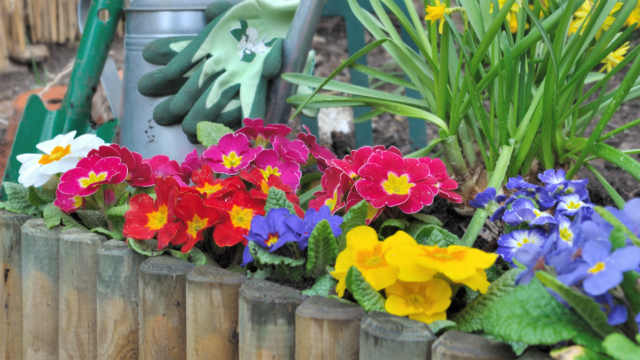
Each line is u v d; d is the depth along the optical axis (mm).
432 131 2482
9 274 1421
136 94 1545
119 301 1177
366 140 2010
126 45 1563
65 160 1280
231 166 1209
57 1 4363
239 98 1495
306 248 1035
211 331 1043
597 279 673
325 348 891
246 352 979
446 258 840
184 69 1463
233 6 1456
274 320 953
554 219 923
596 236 749
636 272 737
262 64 1466
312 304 917
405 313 875
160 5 1487
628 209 791
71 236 1250
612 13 1313
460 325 879
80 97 1728
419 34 1376
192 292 1045
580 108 1304
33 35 4332
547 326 736
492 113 1245
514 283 830
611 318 703
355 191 1118
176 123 1526
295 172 1244
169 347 1107
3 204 1425
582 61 1284
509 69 1171
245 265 1128
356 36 1977
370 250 925
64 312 1277
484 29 1278
